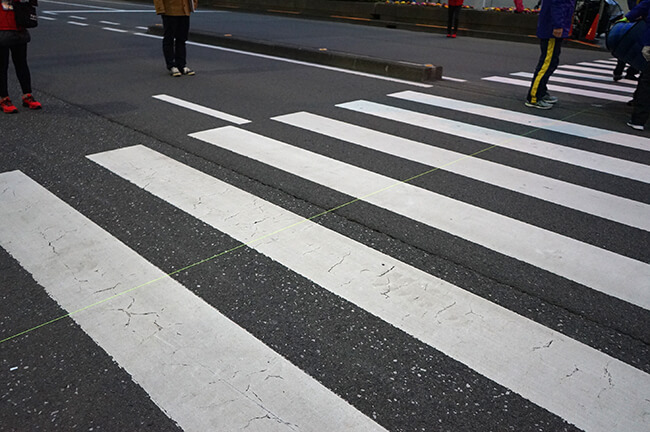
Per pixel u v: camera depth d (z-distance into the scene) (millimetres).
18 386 2148
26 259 3043
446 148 5320
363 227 3561
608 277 3072
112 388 2145
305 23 19172
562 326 2613
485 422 2037
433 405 2111
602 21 16516
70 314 2580
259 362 2303
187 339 2428
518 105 7406
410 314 2656
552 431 2004
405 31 18250
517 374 2279
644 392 2201
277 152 4977
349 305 2713
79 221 3510
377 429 1987
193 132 5504
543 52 7000
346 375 2252
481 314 2676
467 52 13141
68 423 1982
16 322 2520
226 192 4031
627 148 5574
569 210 3971
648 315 2730
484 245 3389
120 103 6645
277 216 3668
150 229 3428
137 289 2789
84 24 15500
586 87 9203
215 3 25891
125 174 4316
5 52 5809
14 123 5637
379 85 8422
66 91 7242
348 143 5336
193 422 1984
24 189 3977
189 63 9844
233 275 2943
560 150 5414
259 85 8070
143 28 14938
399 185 4301
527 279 3020
